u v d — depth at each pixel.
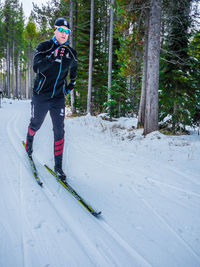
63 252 1.33
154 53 5.62
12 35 27.73
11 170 2.66
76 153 4.04
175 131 7.38
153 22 5.58
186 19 6.82
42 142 4.50
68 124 8.57
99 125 8.35
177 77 7.26
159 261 1.32
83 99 13.56
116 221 1.77
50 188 2.28
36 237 1.45
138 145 4.91
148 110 5.84
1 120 7.18
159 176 2.97
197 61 7.38
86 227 1.64
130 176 2.93
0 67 35.09
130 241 1.51
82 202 1.95
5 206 1.81
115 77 11.45
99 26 13.27
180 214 1.94
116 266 1.25
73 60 2.42
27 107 15.49
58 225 1.62
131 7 6.16
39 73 2.33
